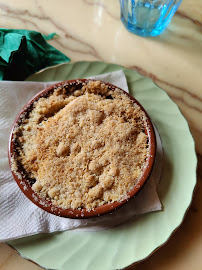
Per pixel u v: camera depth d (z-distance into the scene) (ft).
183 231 0.69
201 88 0.82
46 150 0.61
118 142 0.62
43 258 0.61
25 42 0.75
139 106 0.65
